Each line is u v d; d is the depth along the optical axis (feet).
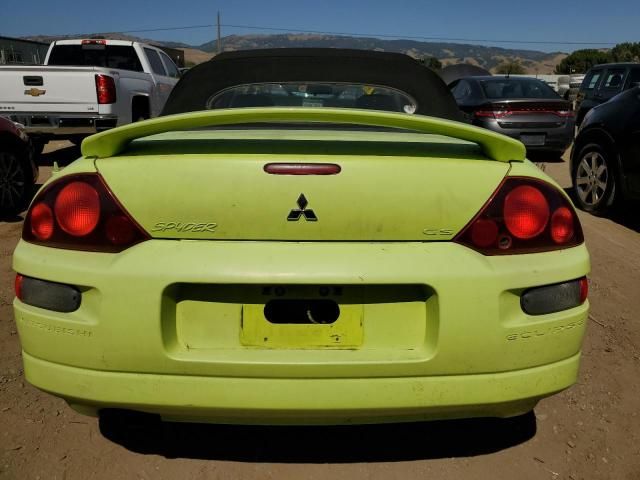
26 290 6.07
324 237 5.86
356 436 7.85
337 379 5.76
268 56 10.27
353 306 5.93
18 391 8.68
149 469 7.13
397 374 5.80
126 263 5.74
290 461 7.32
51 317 5.88
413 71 10.24
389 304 5.93
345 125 8.64
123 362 5.76
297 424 6.10
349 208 5.83
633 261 14.84
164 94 35.78
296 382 5.74
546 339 6.03
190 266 5.70
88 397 5.90
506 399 5.99
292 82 10.05
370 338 5.95
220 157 5.87
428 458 7.44
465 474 7.14
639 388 9.02
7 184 18.97
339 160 5.86
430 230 5.93
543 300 6.05
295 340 5.93
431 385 5.84
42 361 6.04
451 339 5.79
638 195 17.08
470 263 5.86
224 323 5.90
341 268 5.72
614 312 11.78
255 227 5.82
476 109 32.19
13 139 19.08
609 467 7.29
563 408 8.52
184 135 7.26
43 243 6.08
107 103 27.63
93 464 7.18
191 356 5.76
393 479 7.03
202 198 5.80
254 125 8.58
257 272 5.68
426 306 5.91
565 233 6.27
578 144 20.08
